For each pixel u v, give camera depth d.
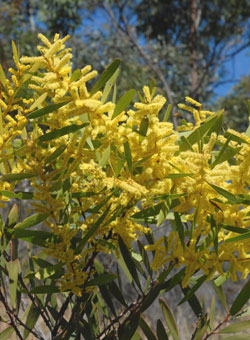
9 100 0.57
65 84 0.52
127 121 0.59
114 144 0.58
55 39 0.56
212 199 0.59
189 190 0.56
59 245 0.60
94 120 0.55
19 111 0.58
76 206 0.63
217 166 0.58
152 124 0.56
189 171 0.60
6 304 0.66
